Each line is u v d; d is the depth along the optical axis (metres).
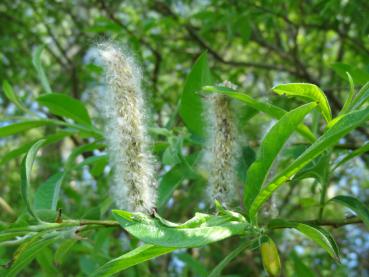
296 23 4.85
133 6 6.16
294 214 5.49
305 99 1.92
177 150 2.33
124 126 1.82
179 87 5.75
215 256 5.48
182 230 1.50
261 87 5.82
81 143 4.92
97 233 2.81
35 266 5.30
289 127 1.62
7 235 1.83
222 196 2.00
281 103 4.19
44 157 6.31
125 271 3.54
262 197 1.67
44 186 2.29
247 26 4.25
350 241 5.89
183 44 6.00
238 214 1.67
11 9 6.51
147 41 5.53
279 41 5.28
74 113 2.61
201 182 3.24
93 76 5.71
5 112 6.22
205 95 2.20
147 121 1.99
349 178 4.58
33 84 6.86
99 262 3.12
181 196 5.14
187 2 5.52
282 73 5.96
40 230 1.87
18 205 5.23
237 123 2.05
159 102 4.58
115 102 1.84
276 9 4.39
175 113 2.77
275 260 1.80
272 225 1.84
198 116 2.36
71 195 4.21
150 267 5.32
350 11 3.85
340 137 1.51
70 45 6.68
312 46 5.88
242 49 6.54
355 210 2.02
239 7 4.32
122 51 1.90
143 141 1.84
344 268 5.82
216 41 6.00
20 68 6.66
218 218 1.60
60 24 6.73
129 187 1.79
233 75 4.61
